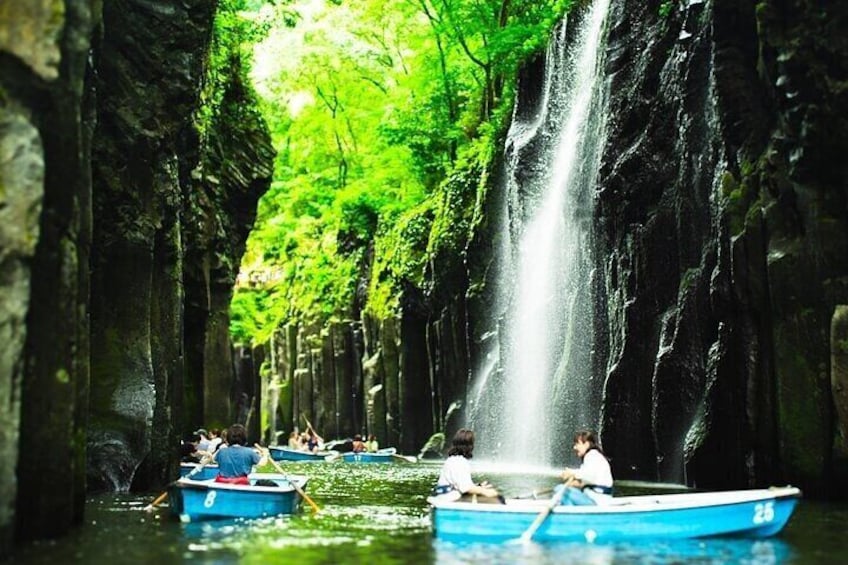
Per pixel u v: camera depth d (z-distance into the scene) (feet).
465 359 135.33
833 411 60.23
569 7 117.70
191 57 74.49
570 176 107.65
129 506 56.85
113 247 69.36
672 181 84.89
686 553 38.68
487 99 147.64
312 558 37.19
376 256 166.50
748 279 65.00
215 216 105.19
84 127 46.03
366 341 163.63
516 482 84.02
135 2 69.77
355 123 202.69
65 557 36.04
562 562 36.37
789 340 62.28
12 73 34.99
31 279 37.01
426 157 162.61
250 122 119.55
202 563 35.78
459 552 38.78
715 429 70.54
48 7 35.53
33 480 38.04
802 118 61.98
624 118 92.48
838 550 39.78
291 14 125.18
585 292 102.01
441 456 135.85
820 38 60.49
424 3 149.18
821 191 62.34
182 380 79.25
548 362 110.11
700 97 79.71
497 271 128.77
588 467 44.47
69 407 39.65
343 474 99.91
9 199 33.88
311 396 180.96
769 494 42.80
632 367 85.66
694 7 80.59
